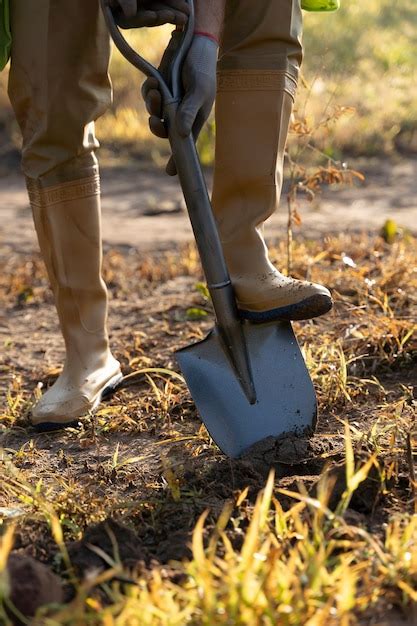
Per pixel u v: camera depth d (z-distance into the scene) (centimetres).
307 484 262
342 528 224
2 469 306
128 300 518
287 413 300
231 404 300
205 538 237
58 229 348
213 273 296
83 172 346
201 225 292
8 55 336
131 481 289
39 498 260
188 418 343
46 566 232
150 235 720
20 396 370
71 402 349
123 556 232
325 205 802
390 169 962
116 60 1262
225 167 309
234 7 304
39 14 322
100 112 339
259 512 222
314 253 548
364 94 1185
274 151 307
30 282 578
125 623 197
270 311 304
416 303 432
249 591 198
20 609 202
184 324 457
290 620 194
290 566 207
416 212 768
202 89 283
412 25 1664
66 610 198
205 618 194
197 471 284
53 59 325
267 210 310
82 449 327
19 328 488
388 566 215
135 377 388
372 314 411
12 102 343
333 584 208
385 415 308
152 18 281
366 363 373
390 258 507
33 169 344
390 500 252
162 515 258
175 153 287
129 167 1017
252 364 303
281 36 304
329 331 405
